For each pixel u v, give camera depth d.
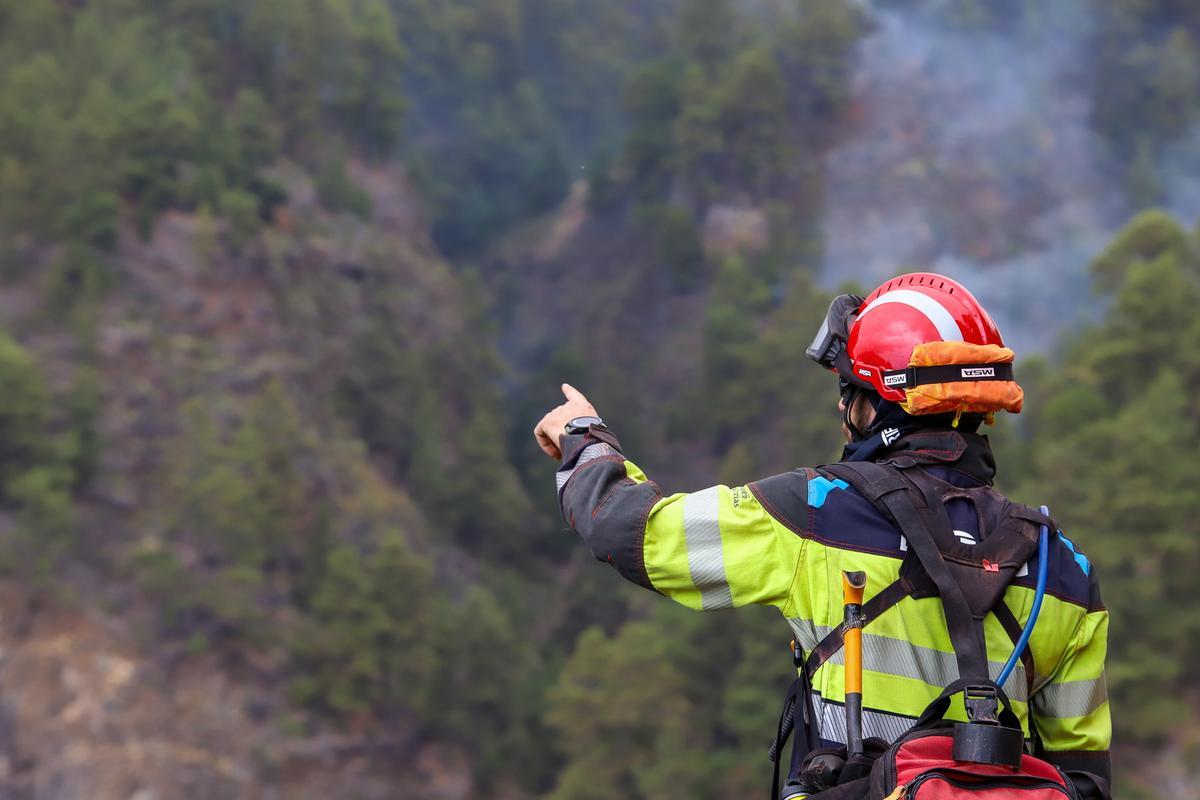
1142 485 64.31
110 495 92.88
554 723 74.06
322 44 147.62
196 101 125.75
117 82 126.75
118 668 82.12
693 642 77.38
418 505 118.06
